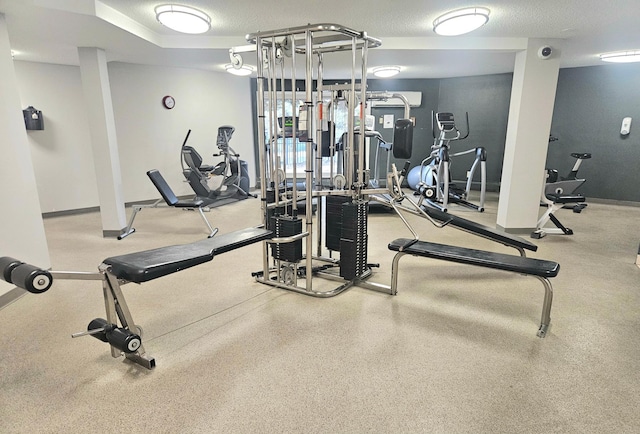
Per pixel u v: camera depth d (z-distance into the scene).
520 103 4.16
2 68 2.69
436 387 1.80
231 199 6.66
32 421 1.58
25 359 2.01
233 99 7.08
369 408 1.67
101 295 2.80
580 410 1.65
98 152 4.21
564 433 1.53
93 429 1.54
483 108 7.18
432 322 2.42
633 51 4.79
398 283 3.05
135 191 6.16
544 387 1.80
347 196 3.09
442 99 7.52
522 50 4.09
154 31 3.89
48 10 2.79
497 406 1.68
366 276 3.17
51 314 2.51
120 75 5.71
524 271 2.28
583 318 2.46
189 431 1.53
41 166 5.30
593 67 6.16
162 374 1.89
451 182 6.94
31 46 4.02
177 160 6.53
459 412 1.64
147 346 2.14
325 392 1.77
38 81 5.12
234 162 6.64
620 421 1.59
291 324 2.39
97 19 3.02
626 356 2.05
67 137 5.46
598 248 3.94
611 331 2.30
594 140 6.35
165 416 1.61
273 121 2.82
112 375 1.88
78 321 2.42
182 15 3.08
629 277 3.15
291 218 2.87
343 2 2.96
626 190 6.21
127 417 1.61
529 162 4.31
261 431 1.54
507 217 4.46
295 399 1.72
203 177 6.03
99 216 5.49
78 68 5.42
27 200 2.91
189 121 6.55
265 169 2.90
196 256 2.08
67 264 3.48
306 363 1.99
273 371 1.92
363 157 2.88
